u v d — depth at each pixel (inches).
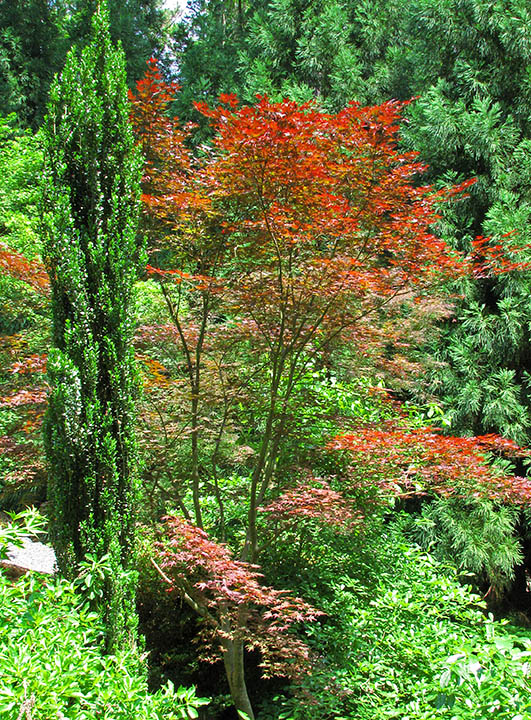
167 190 188.1
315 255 178.5
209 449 226.2
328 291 163.9
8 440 194.1
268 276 179.9
